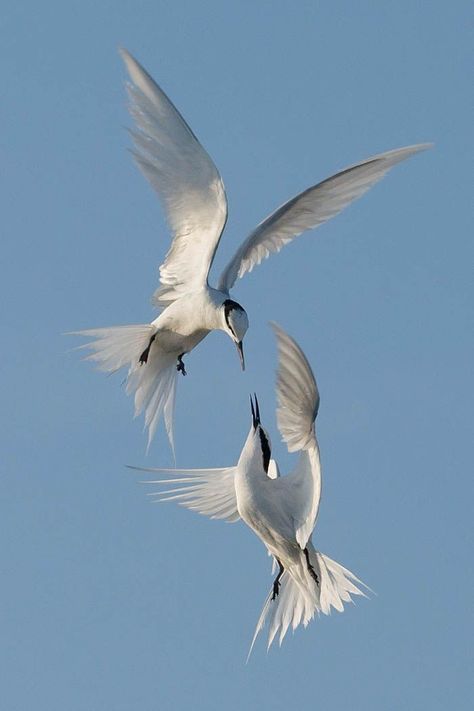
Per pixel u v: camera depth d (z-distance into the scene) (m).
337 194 15.09
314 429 9.93
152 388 14.65
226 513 10.98
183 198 14.12
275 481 10.33
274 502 10.32
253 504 10.32
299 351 9.50
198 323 14.35
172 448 14.63
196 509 11.00
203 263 14.38
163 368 14.75
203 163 13.84
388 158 15.01
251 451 10.38
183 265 14.49
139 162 13.99
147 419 14.57
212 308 14.20
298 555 10.52
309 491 10.21
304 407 9.80
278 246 15.20
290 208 14.88
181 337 14.60
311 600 10.60
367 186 15.21
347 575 10.60
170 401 14.71
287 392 9.77
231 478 10.98
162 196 14.14
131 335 14.37
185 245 14.45
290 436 10.02
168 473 11.02
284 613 10.84
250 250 15.03
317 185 14.76
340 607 10.61
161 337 14.55
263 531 10.43
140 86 13.73
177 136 13.80
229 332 14.12
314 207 15.07
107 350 14.35
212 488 11.01
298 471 10.25
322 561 10.64
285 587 10.92
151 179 14.06
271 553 10.66
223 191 13.93
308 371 9.56
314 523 10.18
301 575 10.60
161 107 13.75
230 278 14.83
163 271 14.59
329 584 10.66
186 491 11.02
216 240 14.26
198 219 14.24
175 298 14.62
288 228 15.14
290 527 10.32
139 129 13.88
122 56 13.67
